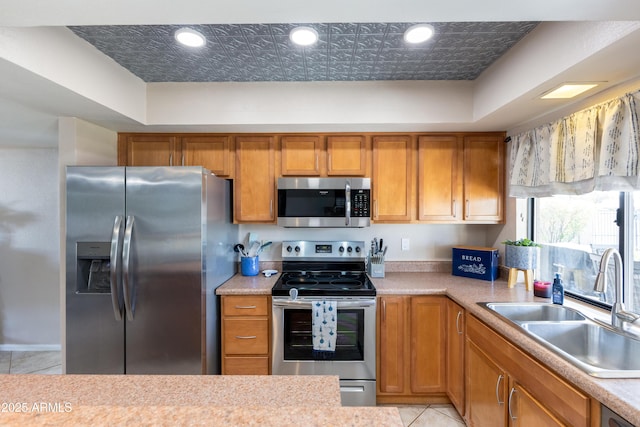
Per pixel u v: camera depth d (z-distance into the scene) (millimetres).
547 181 1889
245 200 2498
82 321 1952
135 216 1916
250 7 1043
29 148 3102
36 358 2947
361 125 2309
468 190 2475
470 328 1873
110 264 1869
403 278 2516
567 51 1357
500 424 1537
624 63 1312
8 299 3105
